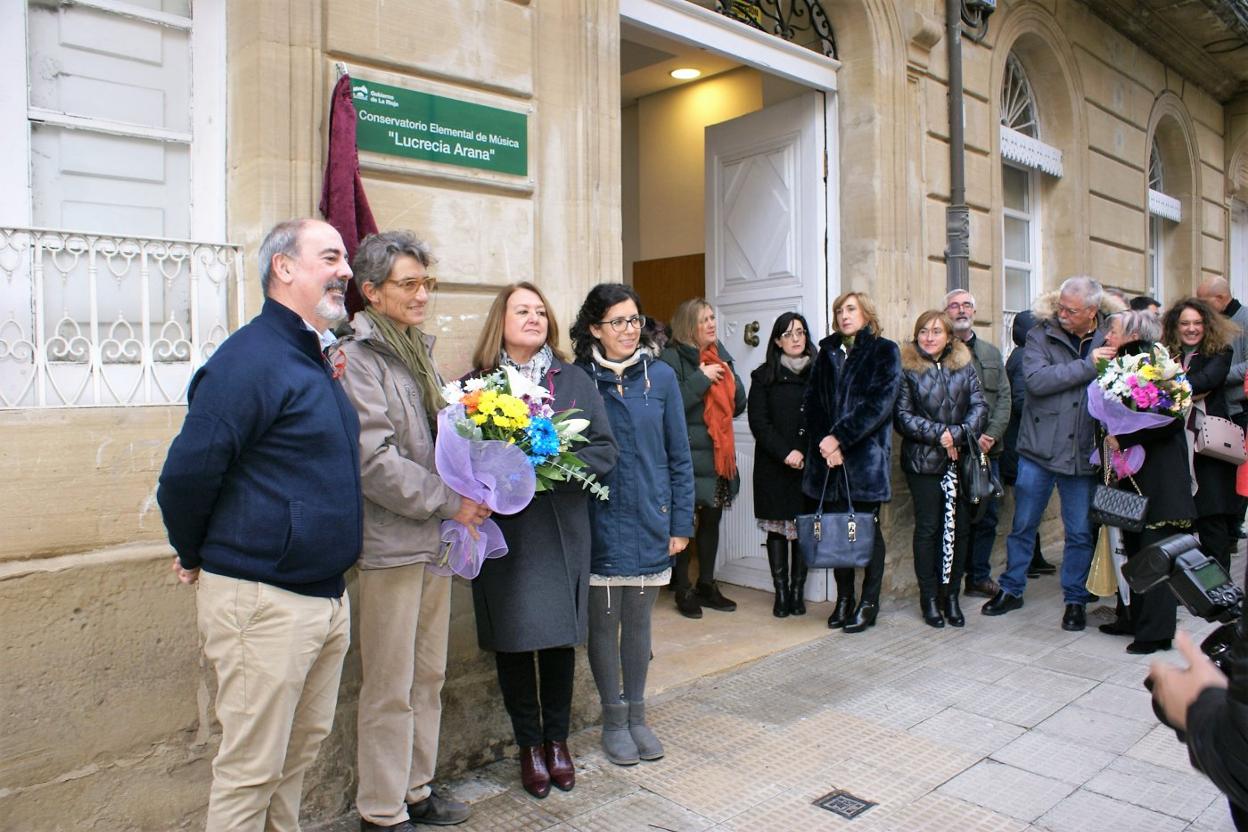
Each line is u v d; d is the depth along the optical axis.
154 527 2.68
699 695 4.13
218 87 3.08
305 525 2.21
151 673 2.64
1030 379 5.13
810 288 5.70
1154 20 8.84
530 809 3.10
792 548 5.41
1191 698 1.67
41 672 2.46
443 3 3.38
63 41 2.79
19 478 2.46
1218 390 5.06
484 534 2.86
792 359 5.21
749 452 5.99
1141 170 9.22
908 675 4.38
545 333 3.17
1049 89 7.85
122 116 2.91
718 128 6.22
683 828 2.97
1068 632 5.06
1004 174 7.62
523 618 3.03
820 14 5.59
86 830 2.54
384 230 3.24
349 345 2.68
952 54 6.11
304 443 2.23
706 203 6.30
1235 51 9.94
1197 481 4.83
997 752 3.53
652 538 3.36
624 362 3.42
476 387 2.74
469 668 3.41
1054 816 3.05
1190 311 4.89
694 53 6.59
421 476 2.64
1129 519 4.48
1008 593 5.46
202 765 2.75
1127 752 3.53
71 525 2.54
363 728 2.81
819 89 5.61
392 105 3.24
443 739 3.33
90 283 2.68
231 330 3.01
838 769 3.39
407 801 2.95
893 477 5.61
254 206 2.96
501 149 3.57
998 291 6.78
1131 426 4.43
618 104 4.00
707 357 5.16
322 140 3.08
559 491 3.11
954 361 5.07
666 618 5.32
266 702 2.20
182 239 2.88
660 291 7.73
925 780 3.30
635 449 3.35
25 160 2.71
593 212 3.88
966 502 5.13
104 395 2.70
